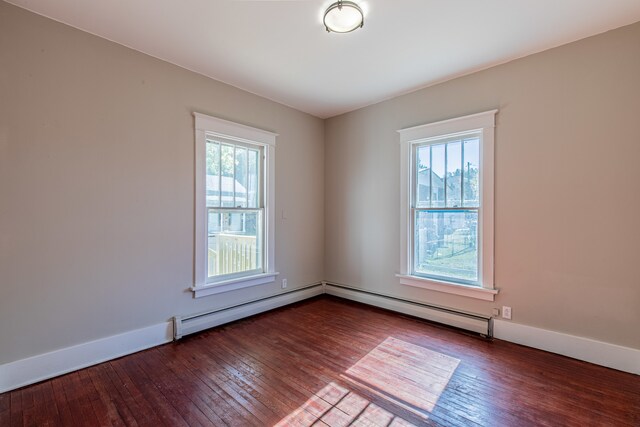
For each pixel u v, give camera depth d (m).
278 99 3.76
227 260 3.35
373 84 3.32
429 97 3.37
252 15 2.17
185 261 2.96
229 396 1.99
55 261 2.23
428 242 3.44
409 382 2.14
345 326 3.20
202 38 2.46
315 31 2.36
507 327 2.81
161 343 2.76
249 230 3.58
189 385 2.11
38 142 2.16
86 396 1.98
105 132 2.46
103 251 2.46
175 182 2.88
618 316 2.32
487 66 2.92
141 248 2.66
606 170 2.37
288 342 2.81
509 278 2.81
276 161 3.83
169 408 1.87
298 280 4.13
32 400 1.94
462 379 2.18
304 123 4.20
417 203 3.53
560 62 2.56
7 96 2.04
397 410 1.85
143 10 2.12
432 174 3.39
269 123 3.74
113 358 2.48
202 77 3.08
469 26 2.29
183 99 2.94
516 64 2.77
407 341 2.82
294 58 2.78
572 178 2.51
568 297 2.53
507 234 2.83
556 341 2.56
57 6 2.08
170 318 2.85
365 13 2.13
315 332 3.04
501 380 2.16
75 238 2.32
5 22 2.04
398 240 3.66
